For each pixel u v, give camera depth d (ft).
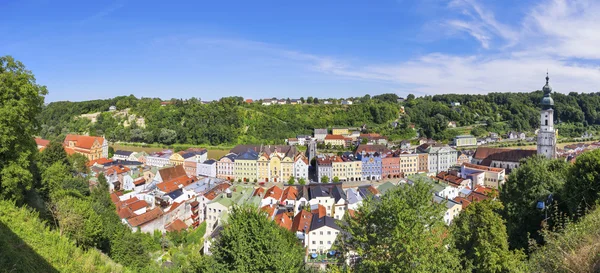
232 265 98.94
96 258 112.88
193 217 339.16
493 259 110.01
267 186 475.31
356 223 91.50
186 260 217.97
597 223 77.05
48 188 194.59
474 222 129.18
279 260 97.60
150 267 182.60
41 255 94.32
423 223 84.43
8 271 78.43
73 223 141.69
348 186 474.49
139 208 312.09
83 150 580.71
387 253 83.10
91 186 355.97
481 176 437.17
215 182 427.74
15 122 136.05
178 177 435.94
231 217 109.81
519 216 171.63
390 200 86.99
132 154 595.88
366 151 579.48
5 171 132.36
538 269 78.84
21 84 139.64
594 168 141.28
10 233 96.17
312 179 526.16
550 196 165.68
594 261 62.44
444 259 81.51
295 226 276.00
